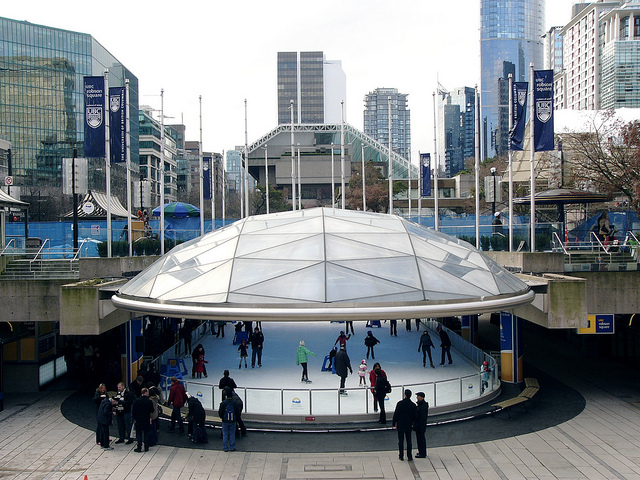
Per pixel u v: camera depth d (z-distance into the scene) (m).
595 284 25.09
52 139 105.75
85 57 108.94
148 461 16.56
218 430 19.39
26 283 24.23
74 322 22.50
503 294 20.27
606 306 25.08
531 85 30.75
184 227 49.00
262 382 23.86
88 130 29.92
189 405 18.12
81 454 17.27
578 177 39.66
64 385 26.48
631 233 34.78
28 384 25.28
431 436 18.56
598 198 35.69
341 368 21.34
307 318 17.81
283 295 18.55
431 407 20.48
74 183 30.09
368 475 15.36
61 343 29.05
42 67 104.69
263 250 21.16
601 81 158.12
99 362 26.09
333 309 17.88
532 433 18.92
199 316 18.48
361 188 82.62
